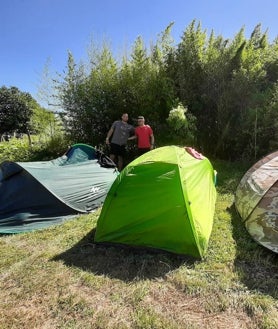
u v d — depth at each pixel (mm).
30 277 2625
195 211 3062
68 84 8375
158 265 2789
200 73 7691
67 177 4438
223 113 7387
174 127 7070
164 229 3018
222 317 2111
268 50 7707
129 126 6699
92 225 3779
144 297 2336
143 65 7848
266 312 2135
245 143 7277
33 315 2160
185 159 3596
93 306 2248
